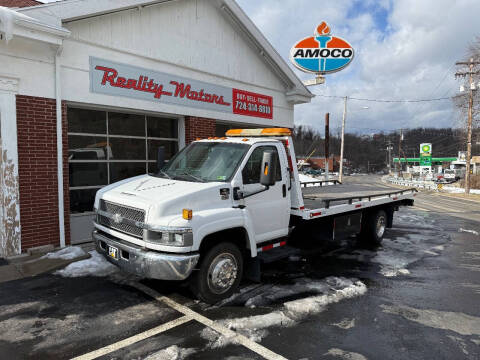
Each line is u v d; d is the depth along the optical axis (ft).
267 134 18.90
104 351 10.97
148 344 11.44
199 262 14.05
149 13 26.37
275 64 37.45
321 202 21.79
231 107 33.73
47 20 20.39
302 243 21.50
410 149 343.87
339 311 14.39
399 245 27.17
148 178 16.87
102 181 25.86
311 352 11.24
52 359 10.50
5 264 19.15
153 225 12.75
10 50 19.75
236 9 31.94
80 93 22.88
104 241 14.82
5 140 19.72
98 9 22.70
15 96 20.06
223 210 14.33
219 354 10.97
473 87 100.22
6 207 19.93
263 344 11.64
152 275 12.84
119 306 14.25
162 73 27.48
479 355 11.27
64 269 18.38
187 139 30.12
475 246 27.48
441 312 14.60
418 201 76.38
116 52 24.63
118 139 26.81
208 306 14.43
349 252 24.57
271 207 16.93
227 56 32.91
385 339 12.19
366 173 411.34
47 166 21.48
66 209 22.50
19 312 13.56
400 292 16.81
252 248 15.28
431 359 10.98
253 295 15.80
